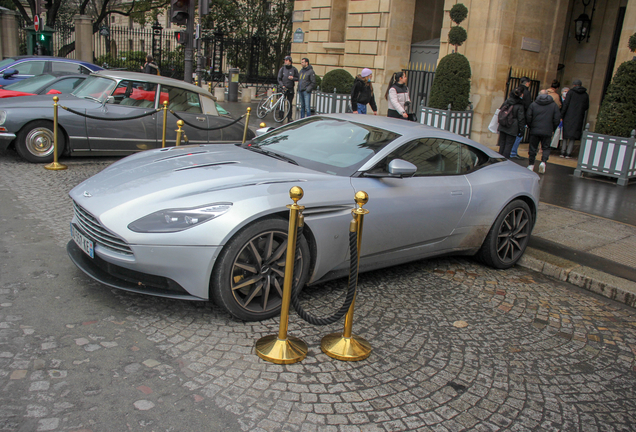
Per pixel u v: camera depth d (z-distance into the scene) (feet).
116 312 11.12
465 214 15.02
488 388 9.69
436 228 14.44
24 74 40.86
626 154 28.94
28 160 25.02
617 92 29.53
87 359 9.25
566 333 12.51
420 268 16.06
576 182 29.55
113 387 8.53
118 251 10.65
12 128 24.06
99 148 26.09
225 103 64.44
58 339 9.82
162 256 10.21
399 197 13.29
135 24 136.87
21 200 18.89
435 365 10.32
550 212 22.91
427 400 9.10
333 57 56.49
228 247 10.48
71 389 8.36
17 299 11.26
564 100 37.68
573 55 49.11
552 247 18.19
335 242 12.18
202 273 10.38
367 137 14.33
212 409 8.23
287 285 9.68
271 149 14.70
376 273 15.23
